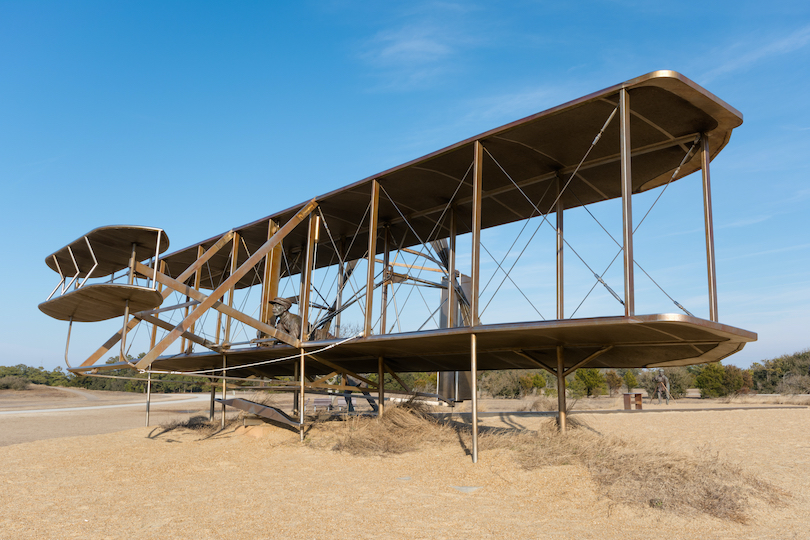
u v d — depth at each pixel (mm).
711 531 6508
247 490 8977
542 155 12203
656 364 13109
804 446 12586
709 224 9805
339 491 8719
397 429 13688
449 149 11617
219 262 20438
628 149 8914
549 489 8336
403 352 14125
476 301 10539
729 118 9945
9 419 25469
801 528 6664
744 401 28453
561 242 13078
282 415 15422
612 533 6398
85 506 8078
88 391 63281
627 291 8500
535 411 22297
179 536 6426
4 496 8844
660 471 8562
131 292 11234
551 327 9188
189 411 30203
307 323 14867
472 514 7258
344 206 15594
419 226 17375
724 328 8656
